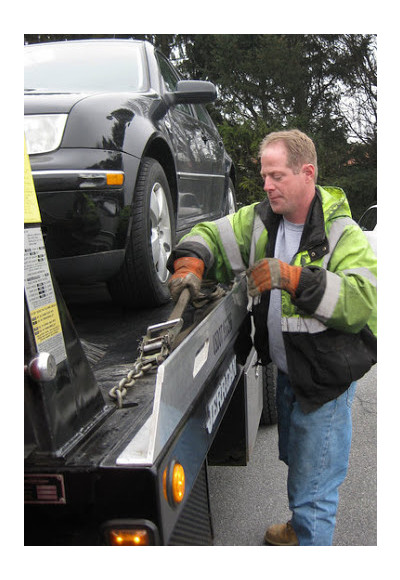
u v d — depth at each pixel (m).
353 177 14.88
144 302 2.70
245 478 2.83
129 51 3.49
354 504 2.57
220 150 5.39
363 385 4.18
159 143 3.02
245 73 15.52
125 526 1.11
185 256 2.12
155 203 2.78
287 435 2.28
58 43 3.54
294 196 1.90
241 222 2.18
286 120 15.20
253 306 2.12
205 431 1.54
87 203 2.28
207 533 1.47
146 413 1.47
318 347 1.88
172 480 1.17
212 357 1.74
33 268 1.24
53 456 1.18
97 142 2.36
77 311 2.65
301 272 1.75
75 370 1.36
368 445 3.17
